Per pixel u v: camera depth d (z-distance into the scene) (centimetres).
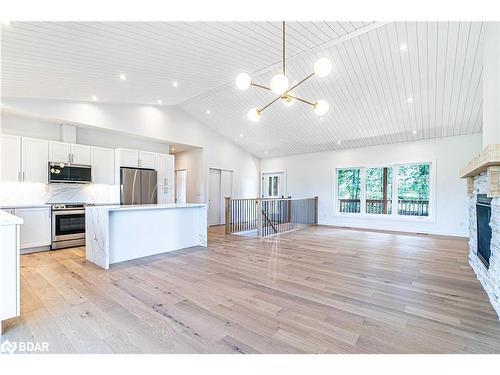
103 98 508
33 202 467
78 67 347
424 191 637
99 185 550
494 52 277
